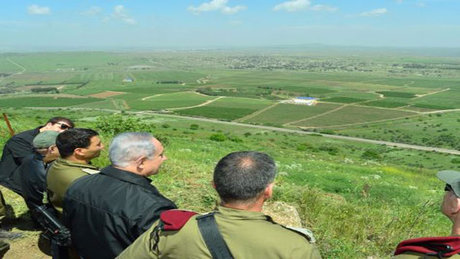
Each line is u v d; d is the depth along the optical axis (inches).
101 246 123.3
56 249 168.7
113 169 132.3
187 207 279.6
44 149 184.9
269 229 92.7
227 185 96.7
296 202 327.6
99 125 922.7
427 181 885.8
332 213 308.7
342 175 722.2
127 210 120.7
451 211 99.6
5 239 219.1
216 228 94.3
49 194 166.9
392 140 4269.2
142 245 102.0
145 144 132.9
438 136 4500.5
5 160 216.7
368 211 328.5
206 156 740.0
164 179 353.4
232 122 5088.6
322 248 242.4
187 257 93.4
